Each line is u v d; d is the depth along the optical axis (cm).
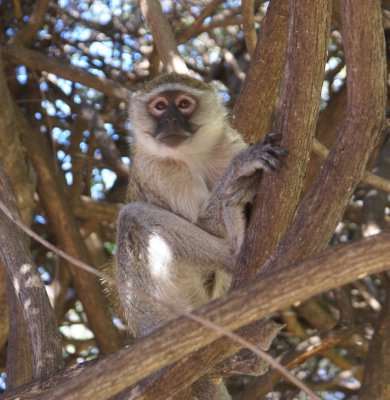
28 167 821
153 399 455
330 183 403
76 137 907
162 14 722
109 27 943
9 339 611
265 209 445
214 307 337
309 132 435
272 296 332
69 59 923
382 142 862
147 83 602
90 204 892
